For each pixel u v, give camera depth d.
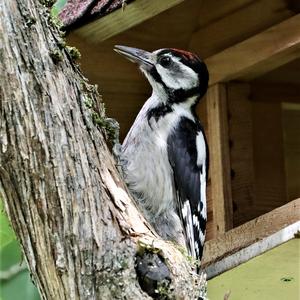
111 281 5.28
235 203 8.66
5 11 5.34
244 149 8.83
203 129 8.51
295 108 9.27
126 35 8.98
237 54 8.60
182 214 7.79
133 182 7.57
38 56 5.42
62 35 5.71
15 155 5.27
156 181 7.61
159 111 8.05
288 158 9.24
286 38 8.19
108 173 5.62
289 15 8.52
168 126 7.91
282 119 9.12
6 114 5.26
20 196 5.32
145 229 5.52
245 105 8.93
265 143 8.96
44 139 5.32
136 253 5.34
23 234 5.40
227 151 8.73
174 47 9.22
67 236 5.31
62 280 5.33
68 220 5.32
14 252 8.77
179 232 7.69
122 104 9.30
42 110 5.34
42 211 5.30
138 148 7.72
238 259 7.86
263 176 8.89
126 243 5.36
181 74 8.20
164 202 7.64
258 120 8.98
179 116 8.08
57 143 5.36
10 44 5.30
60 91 5.47
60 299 5.37
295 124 9.32
